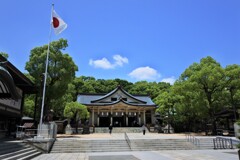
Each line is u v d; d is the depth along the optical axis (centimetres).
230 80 2730
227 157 1378
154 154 1567
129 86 7050
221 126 4162
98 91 6388
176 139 2069
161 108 3741
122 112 4559
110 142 1950
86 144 1867
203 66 3027
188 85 2791
